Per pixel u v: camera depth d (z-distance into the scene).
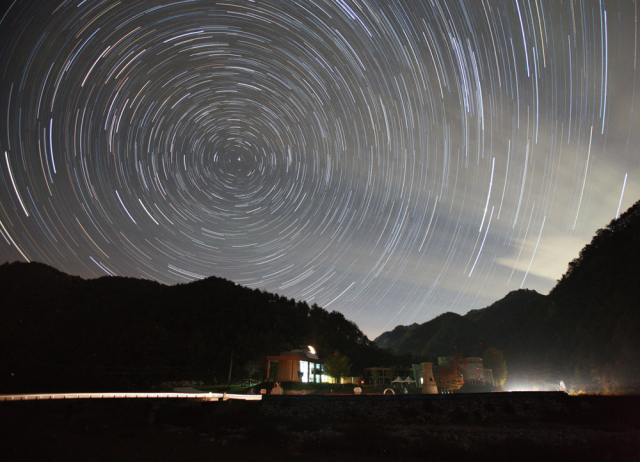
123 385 50.50
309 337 87.12
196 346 62.69
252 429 28.11
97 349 62.44
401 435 25.45
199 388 49.16
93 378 52.62
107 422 32.28
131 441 25.91
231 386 51.75
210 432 29.48
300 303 119.56
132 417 34.03
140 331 68.50
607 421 26.58
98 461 21.14
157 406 33.75
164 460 21.48
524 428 25.98
